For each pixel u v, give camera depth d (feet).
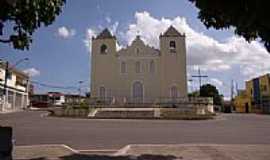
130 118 113.19
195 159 31.89
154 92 159.02
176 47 161.48
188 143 45.73
